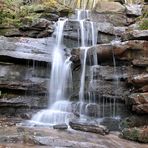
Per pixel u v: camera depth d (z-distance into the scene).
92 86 10.98
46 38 12.34
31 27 12.53
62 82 11.65
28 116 10.50
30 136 8.19
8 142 7.95
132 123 10.03
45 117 10.40
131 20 15.05
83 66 11.47
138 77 10.21
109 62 11.41
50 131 8.95
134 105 10.02
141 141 8.95
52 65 11.73
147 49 10.89
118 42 11.43
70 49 12.40
